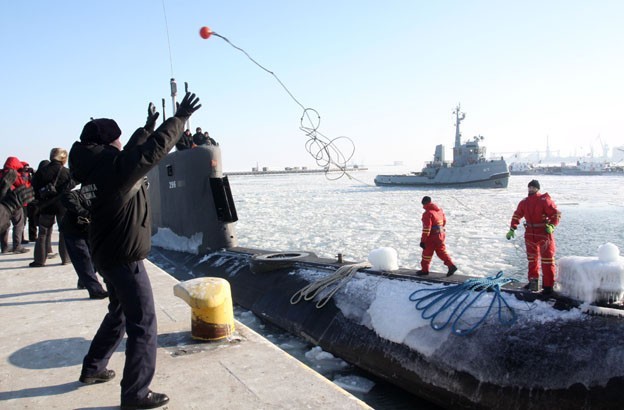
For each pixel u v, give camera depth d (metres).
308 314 7.30
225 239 11.55
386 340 5.90
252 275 9.41
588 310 4.83
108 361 3.60
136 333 2.96
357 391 5.76
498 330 5.11
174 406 3.05
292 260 8.84
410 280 6.54
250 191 62.31
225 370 3.60
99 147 2.84
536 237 5.52
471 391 4.88
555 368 4.48
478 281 5.80
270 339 7.41
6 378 3.57
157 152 2.65
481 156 49.38
